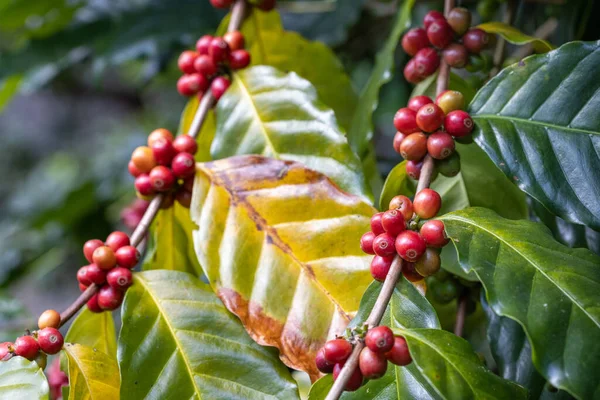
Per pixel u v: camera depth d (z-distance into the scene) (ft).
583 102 1.99
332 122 2.22
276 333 2.02
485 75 2.44
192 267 2.39
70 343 2.07
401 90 3.41
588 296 1.78
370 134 2.42
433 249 1.91
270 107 2.29
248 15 2.52
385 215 1.90
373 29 3.42
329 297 2.03
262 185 2.15
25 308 2.92
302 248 2.08
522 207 2.26
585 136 1.97
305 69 2.65
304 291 2.04
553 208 1.95
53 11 3.38
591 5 2.48
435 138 2.01
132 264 2.10
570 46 2.03
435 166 2.04
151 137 2.23
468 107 2.08
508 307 1.78
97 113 9.25
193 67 2.41
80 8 3.34
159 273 2.12
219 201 2.15
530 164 1.99
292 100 2.28
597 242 2.19
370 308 1.92
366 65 3.81
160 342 2.02
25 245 4.06
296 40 2.60
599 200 1.93
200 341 2.03
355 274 2.04
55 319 2.03
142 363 2.00
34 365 1.97
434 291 2.26
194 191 2.18
